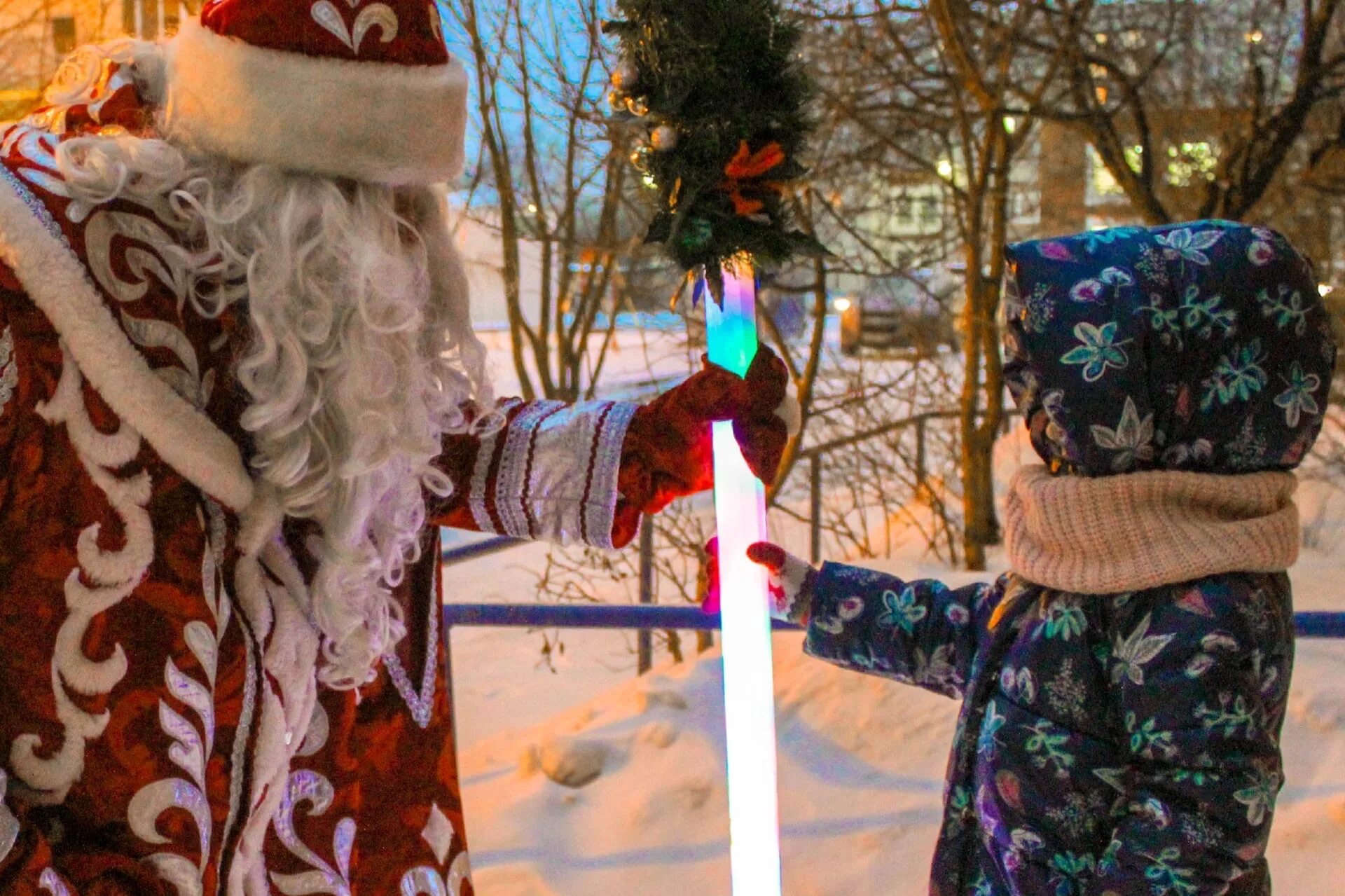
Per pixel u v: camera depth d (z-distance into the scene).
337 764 1.34
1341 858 2.42
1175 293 1.48
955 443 6.55
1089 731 1.45
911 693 3.22
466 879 1.48
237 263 1.19
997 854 1.49
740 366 1.57
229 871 1.22
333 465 1.22
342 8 1.19
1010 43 5.41
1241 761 1.37
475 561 7.28
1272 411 1.48
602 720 3.30
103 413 1.11
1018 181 7.40
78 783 1.11
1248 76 5.66
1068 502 1.47
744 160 1.46
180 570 1.14
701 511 6.18
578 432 1.56
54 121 1.26
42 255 1.08
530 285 5.95
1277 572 1.53
